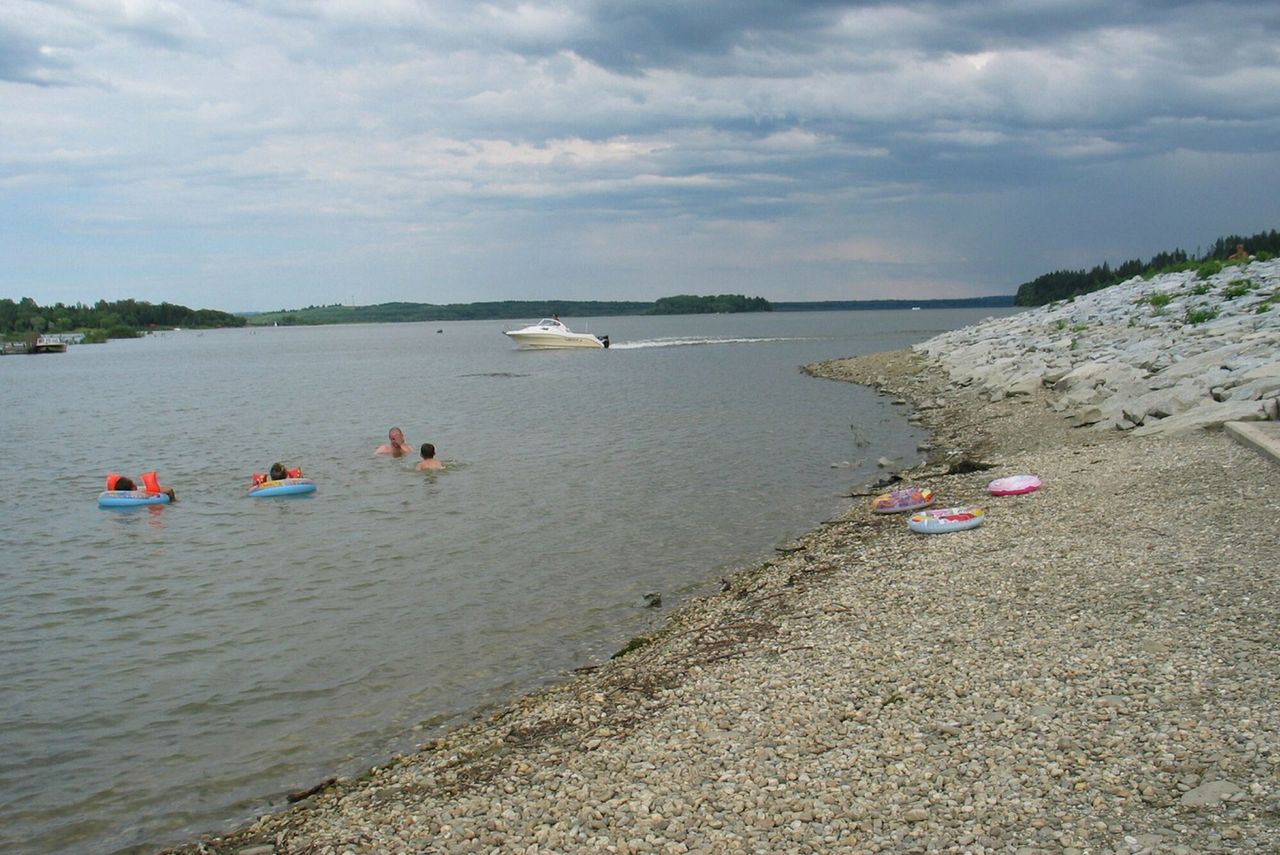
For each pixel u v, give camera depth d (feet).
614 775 25.71
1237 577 32.81
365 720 33.68
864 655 32.07
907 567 42.52
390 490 74.95
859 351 269.23
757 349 295.28
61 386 223.10
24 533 63.46
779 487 72.13
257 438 111.04
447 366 262.67
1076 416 78.64
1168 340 95.66
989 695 26.96
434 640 41.45
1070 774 21.94
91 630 43.83
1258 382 61.05
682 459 86.74
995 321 206.28
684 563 52.47
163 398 177.68
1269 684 24.57
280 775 29.89
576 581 49.57
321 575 51.75
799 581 43.88
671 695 31.55
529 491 73.20
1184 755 21.85
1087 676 27.04
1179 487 46.68
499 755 28.63
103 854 25.88
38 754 31.81
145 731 33.35
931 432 93.45
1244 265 141.49
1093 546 39.99
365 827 24.70
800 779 23.85
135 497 71.61
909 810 21.54
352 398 164.66
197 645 41.57
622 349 315.99
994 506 52.24
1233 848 18.26
